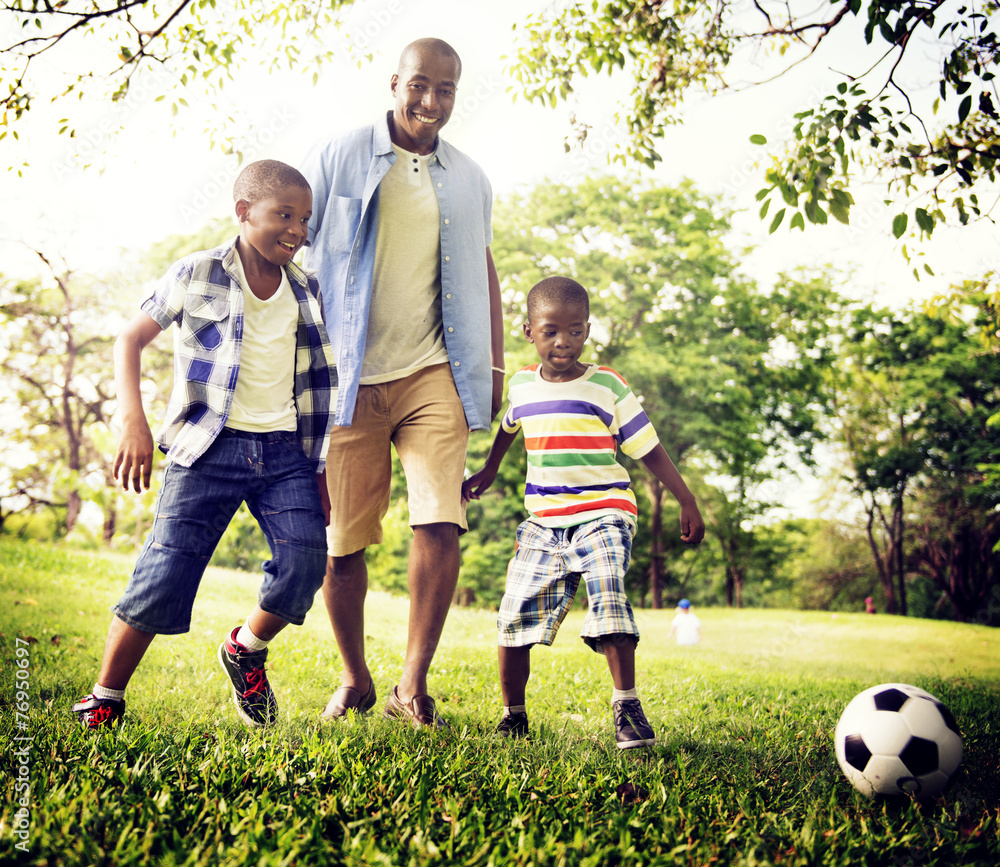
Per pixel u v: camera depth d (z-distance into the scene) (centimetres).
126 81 477
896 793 236
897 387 2611
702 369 2077
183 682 358
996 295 680
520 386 342
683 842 181
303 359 296
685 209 2162
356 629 330
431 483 322
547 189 2247
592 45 562
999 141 443
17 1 415
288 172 281
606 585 290
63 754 217
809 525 3241
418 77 326
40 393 2541
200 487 266
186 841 164
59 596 698
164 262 2298
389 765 222
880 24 377
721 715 399
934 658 1133
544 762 248
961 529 2773
